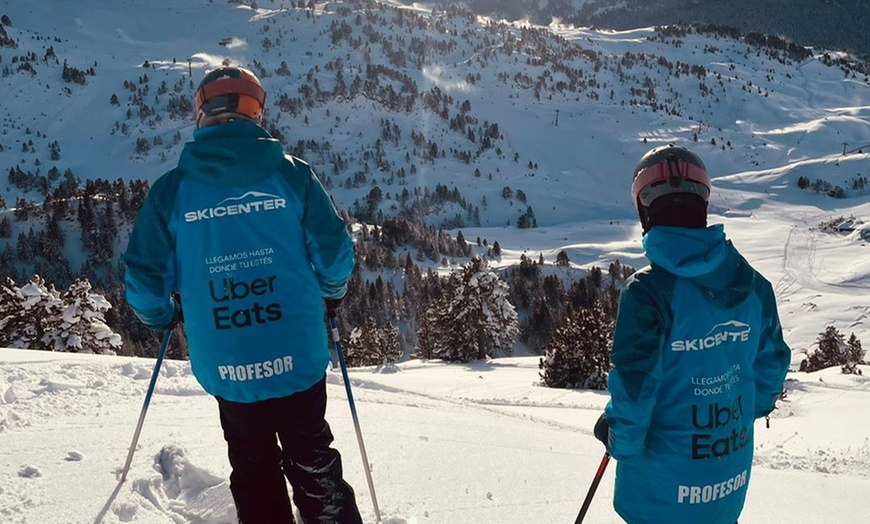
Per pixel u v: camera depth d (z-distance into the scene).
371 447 4.49
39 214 170.00
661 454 2.17
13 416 4.79
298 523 2.85
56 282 149.25
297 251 2.42
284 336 2.38
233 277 2.35
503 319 46.25
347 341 55.69
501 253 184.50
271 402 2.47
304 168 2.48
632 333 2.11
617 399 2.09
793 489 5.40
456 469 4.19
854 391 26.39
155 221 2.40
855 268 134.62
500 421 6.90
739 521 4.29
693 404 2.15
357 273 122.25
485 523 3.38
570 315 61.75
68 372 6.60
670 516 2.18
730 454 2.19
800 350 89.31
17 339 28.45
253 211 2.36
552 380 33.53
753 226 195.25
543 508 3.69
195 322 2.41
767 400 2.37
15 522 2.90
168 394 6.22
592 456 5.27
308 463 2.49
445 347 46.44
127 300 2.48
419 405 7.60
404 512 3.38
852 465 9.37
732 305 2.13
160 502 3.29
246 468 2.57
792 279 132.62
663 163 2.19
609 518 3.63
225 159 2.33
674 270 2.11
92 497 3.20
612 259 175.38
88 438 4.12
